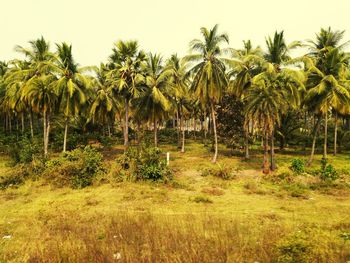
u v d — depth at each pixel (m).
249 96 22.83
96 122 39.94
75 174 18.89
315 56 26.19
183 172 22.89
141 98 29.62
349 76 28.69
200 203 14.29
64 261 7.19
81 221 11.36
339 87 22.42
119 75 29.86
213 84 25.66
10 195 16.52
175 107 33.19
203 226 9.31
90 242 8.31
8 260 7.95
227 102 31.48
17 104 33.16
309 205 13.75
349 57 24.86
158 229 9.25
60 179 18.45
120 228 9.62
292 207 13.33
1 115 43.59
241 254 6.92
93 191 17.08
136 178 19.22
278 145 41.22
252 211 12.83
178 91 33.16
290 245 6.89
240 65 25.56
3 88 35.75
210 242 7.95
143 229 9.39
